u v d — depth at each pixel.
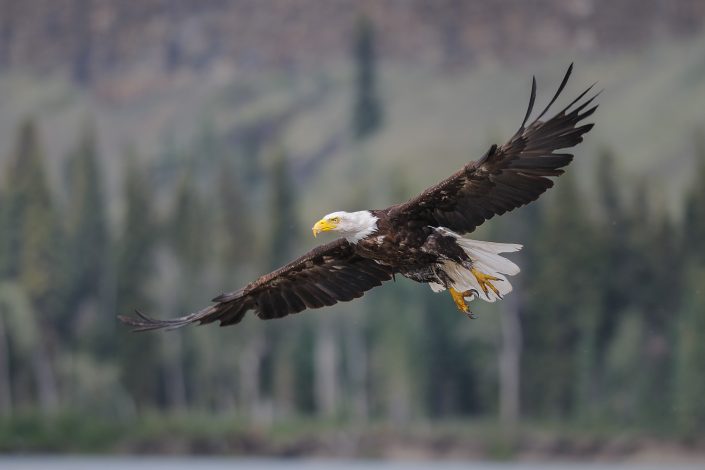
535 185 10.15
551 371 57.03
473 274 10.30
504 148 9.88
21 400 61.81
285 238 69.25
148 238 66.94
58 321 67.94
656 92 99.38
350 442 55.50
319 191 97.94
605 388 57.03
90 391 60.94
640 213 63.66
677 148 86.19
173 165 109.25
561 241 58.34
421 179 95.19
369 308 59.81
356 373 59.94
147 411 59.31
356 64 120.94
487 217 10.38
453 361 58.12
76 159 76.56
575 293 57.94
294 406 60.50
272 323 60.88
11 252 68.06
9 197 68.44
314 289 11.62
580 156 86.62
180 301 67.12
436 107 119.62
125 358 60.75
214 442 55.22
